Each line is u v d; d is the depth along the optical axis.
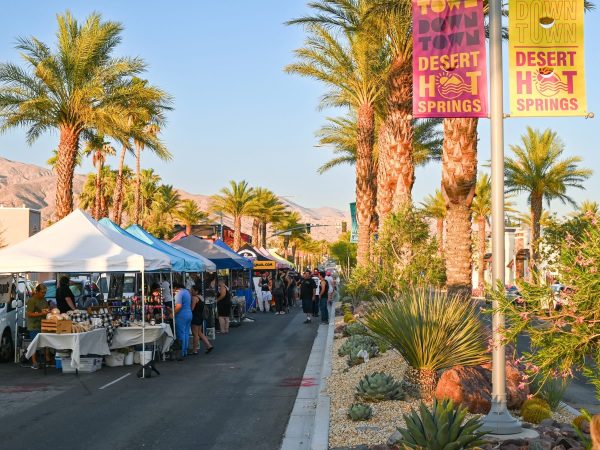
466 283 16.48
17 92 26.84
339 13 25.64
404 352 10.57
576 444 7.26
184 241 30.19
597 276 5.40
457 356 10.41
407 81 23.72
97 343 15.97
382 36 23.64
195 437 9.23
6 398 12.34
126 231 21.50
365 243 31.20
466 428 6.77
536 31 8.09
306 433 9.34
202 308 19.45
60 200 27.44
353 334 17.20
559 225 20.27
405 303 10.91
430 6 8.33
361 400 10.48
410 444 6.75
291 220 101.69
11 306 17.98
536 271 6.06
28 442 9.02
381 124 31.61
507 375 9.82
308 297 30.91
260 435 9.33
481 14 8.24
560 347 5.63
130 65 27.73
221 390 13.07
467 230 16.50
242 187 73.12
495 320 8.03
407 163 23.97
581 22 8.07
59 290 17.94
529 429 8.17
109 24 27.67
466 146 16.28
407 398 10.38
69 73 27.16
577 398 11.91
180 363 17.25
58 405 11.64
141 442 8.97
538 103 8.07
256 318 34.84
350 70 29.98
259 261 49.25
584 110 8.04
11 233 66.00
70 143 27.61
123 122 28.00
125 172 80.94
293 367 16.28
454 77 8.27
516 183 44.53
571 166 44.59
